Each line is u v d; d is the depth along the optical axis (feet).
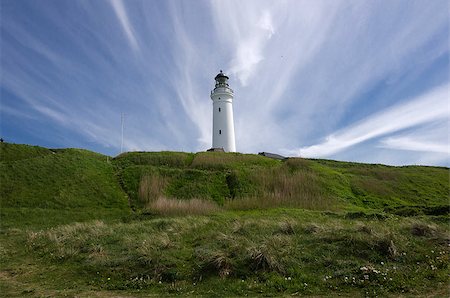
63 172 123.54
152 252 45.44
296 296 34.14
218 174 128.57
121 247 51.08
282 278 37.55
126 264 43.60
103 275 41.65
